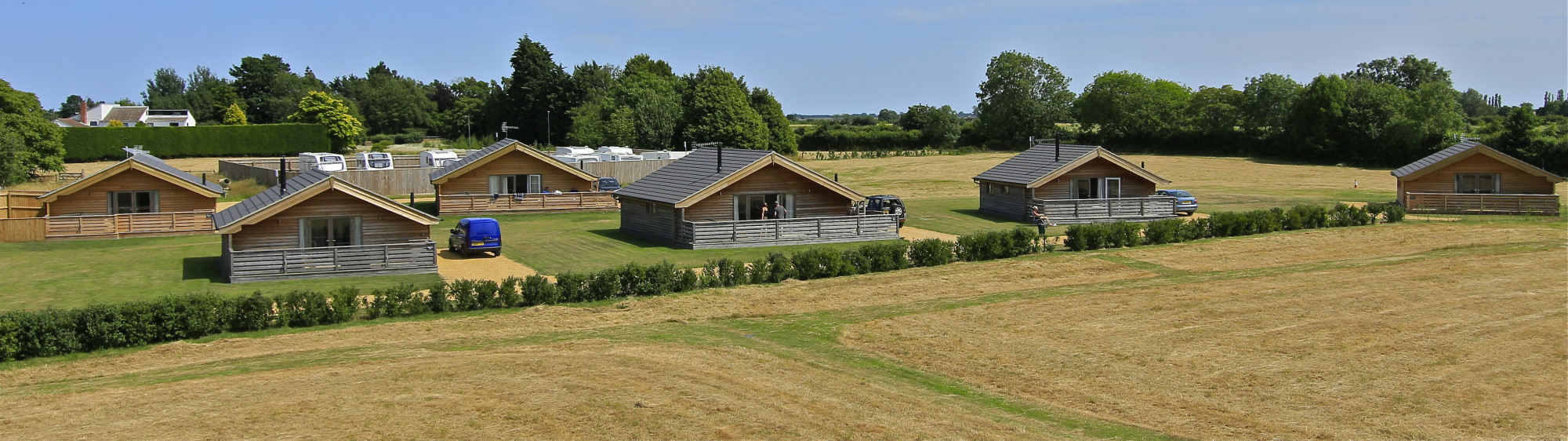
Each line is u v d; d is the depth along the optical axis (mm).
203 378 20000
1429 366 21141
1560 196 60719
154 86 197000
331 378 19812
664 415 17297
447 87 169250
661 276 29750
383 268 33344
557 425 16766
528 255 38156
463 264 36094
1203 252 38375
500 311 27250
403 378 19781
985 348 23109
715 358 21844
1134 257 36938
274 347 23172
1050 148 52969
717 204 41844
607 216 53438
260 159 99375
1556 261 34438
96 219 42375
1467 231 43219
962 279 32562
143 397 18516
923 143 117562
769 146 101438
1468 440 16656
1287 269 34156
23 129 72375
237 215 34156
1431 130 85500
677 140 101062
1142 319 26000
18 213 49531
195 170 84750
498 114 130125
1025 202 49781
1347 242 40812
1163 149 107438
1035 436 16578
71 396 18609
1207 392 19453
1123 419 17828
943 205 59375
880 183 78688
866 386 19656
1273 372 20797
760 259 33000
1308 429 17219
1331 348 22656
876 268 33875
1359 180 76812
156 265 35125
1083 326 25203
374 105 144875
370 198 34875
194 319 23938
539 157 55500
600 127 103625
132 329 23219
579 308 27656
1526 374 20531
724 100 97625
